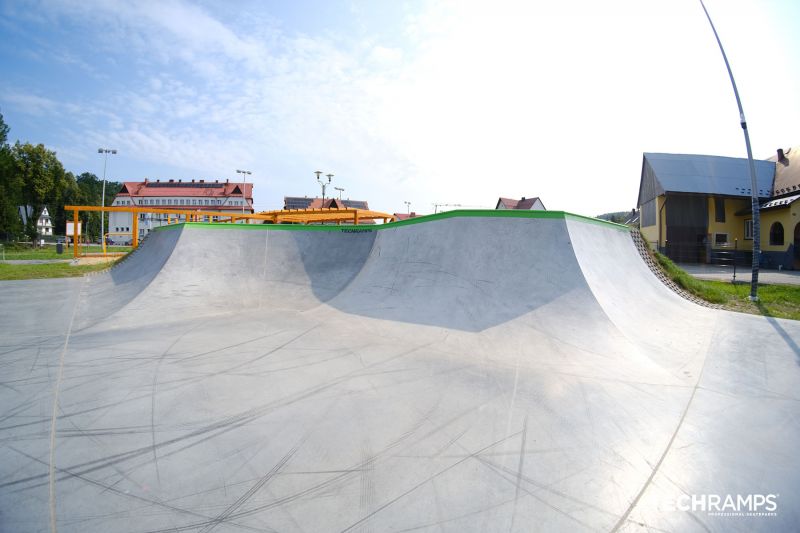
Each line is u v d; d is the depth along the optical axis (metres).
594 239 8.05
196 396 3.74
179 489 2.41
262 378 4.17
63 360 4.78
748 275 16.58
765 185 22.75
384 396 3.72
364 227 10.74
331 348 5.17
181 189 66.00
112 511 2.22
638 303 7.15
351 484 2.44
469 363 4.59
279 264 10.02
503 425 3.17
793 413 3.48
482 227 7.64
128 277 10.63
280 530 2.06
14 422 3.26
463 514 2.18
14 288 10.76
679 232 23.14
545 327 5.47
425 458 2.72
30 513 2.20
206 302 8.05
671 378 4.24
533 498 2.32
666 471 2.62
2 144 41.72
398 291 7.55
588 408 3.49
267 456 2.75
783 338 5.89
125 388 3.94
